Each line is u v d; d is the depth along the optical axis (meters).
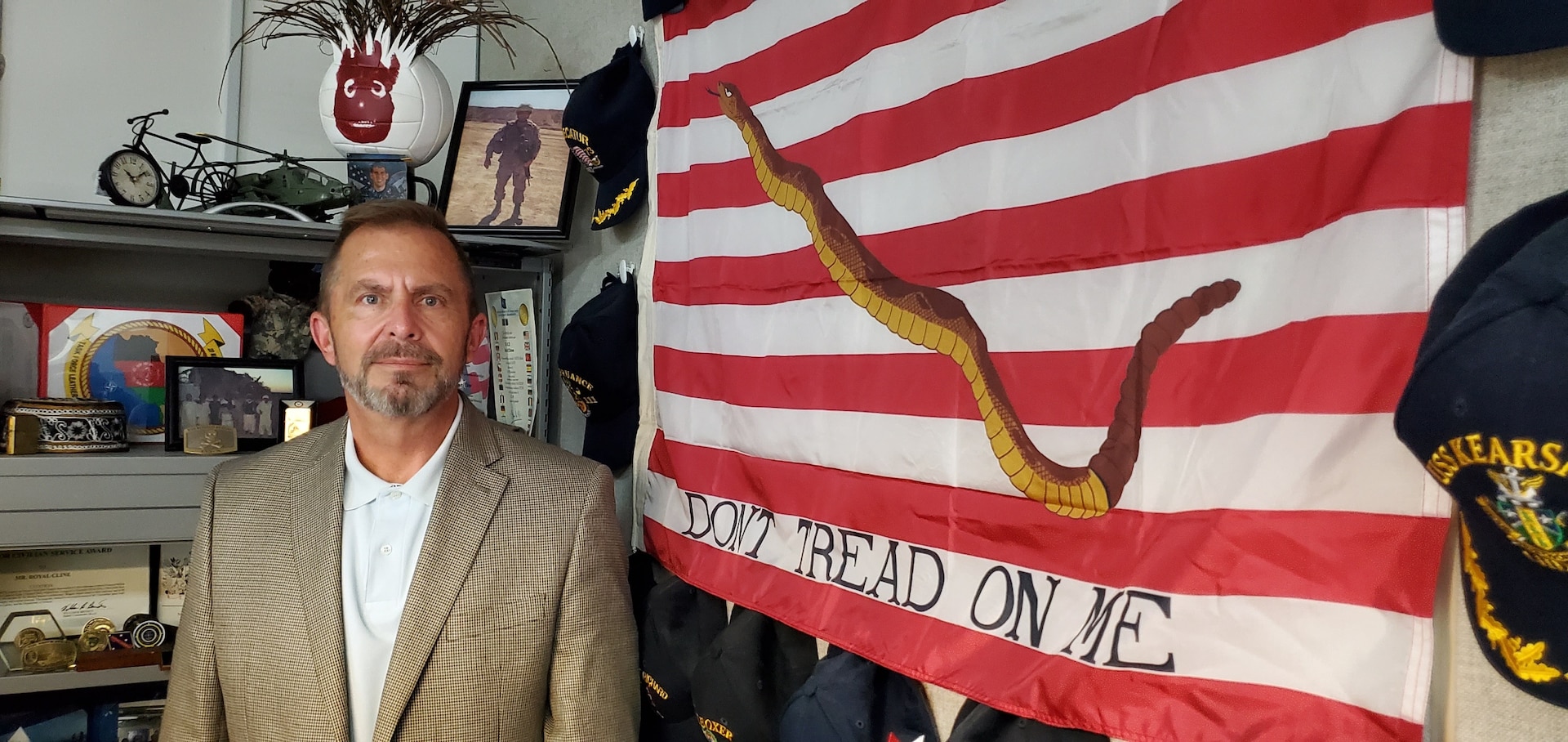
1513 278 0.55
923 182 1.19
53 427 1.83
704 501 1.63
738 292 1.57
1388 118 0.71
